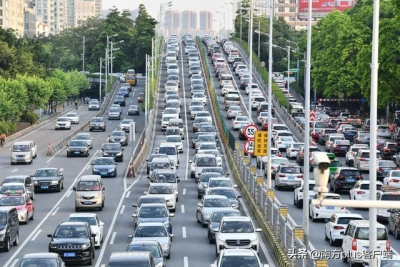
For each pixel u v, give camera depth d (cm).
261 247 10100
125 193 14925
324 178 4109
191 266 9056
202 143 19612
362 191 12912
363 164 17188
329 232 10200
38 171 15262
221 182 13375
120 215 12606
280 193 14838
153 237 9431
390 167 16300
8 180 13850
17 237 10469
